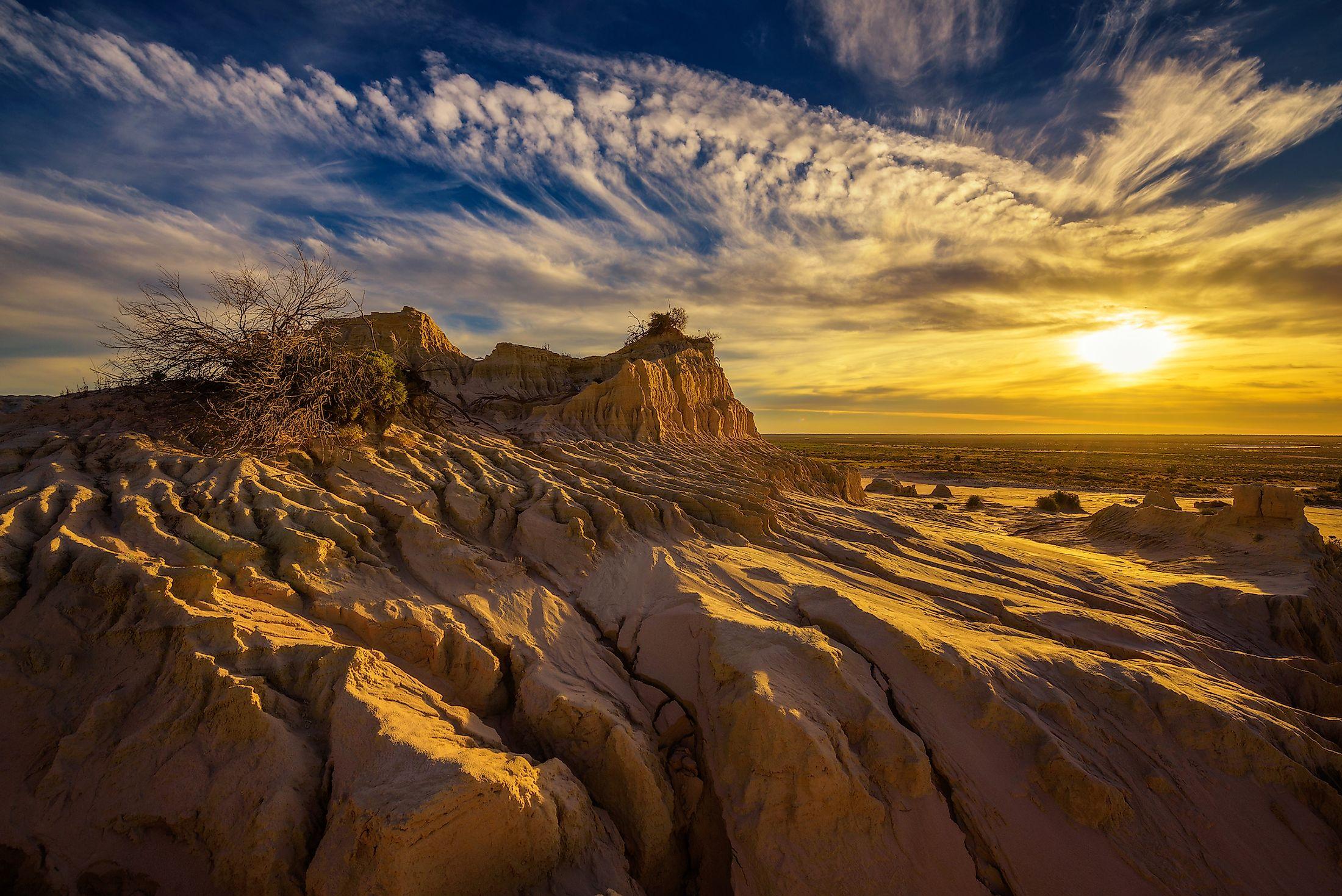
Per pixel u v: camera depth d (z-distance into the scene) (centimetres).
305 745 654
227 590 830
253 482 1071
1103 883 741
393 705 711
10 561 757
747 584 1189
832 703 837
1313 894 762
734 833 743
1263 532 2034
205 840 596
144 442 1115
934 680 912
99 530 855
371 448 1362
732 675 845
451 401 2088
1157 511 2448
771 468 2358
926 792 782
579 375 2627
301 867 578
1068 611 1334
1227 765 867
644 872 724
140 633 709
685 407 2492
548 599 1050
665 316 3106
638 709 868
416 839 547
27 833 591
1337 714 1141
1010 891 730
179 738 646
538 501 1317
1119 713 928
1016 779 816
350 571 959
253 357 1239
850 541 1753
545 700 811
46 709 665
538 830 635
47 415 1192
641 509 1400
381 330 2120
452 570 1041
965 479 6456
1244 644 1434
